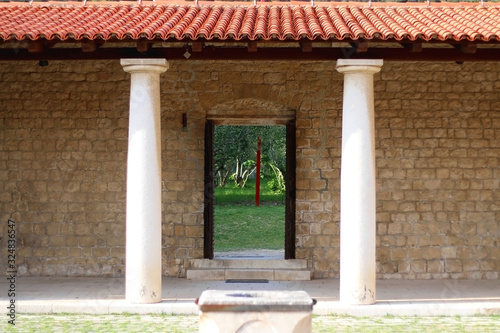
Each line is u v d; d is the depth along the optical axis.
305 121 12.29
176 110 12.35
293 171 12.27
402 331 8.41
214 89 12.30
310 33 9.20
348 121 9.57
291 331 5.94
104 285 11.37
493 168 12.28
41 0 11.98
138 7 11.05
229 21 10.05
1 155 12.38
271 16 10.32
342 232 9.64
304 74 12.28
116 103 12.36
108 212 12.32
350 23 9.65
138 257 9.52
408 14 10.63
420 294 10.61
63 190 12.35
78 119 12.37
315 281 11.95
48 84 12.37
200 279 12.05
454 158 12.27
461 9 11.06
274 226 20.55
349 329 8.52
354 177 9.49
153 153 9.53
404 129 12.27
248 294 6.39
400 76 12.29
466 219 12.24
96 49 9.79
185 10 10.82
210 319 6.00
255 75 12.30
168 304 9.50
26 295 10.38
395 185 12.25
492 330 8.49
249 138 25.25
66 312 9.43
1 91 12.40
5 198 12.37
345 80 9.66
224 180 28.34
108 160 12.34
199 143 12.36
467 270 12.20
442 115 12.26
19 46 9.77
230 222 21.06
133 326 8.59
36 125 12.37
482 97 12.27
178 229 12.32
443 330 8.48
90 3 11.31
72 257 12.30
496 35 9.03
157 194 9.59
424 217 12.23
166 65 9.59
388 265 12.20
